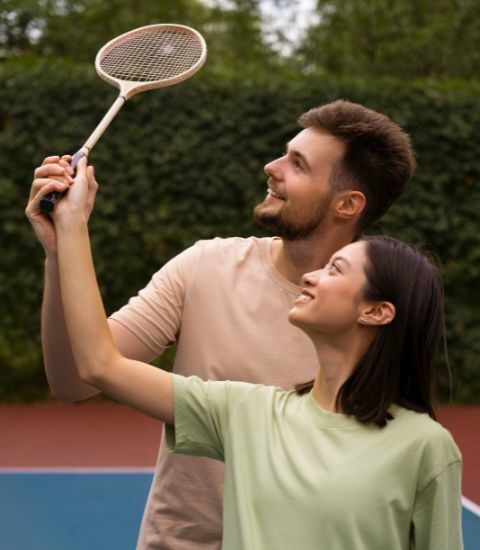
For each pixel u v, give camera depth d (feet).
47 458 23.15
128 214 28.45
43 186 6.63
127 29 39.88
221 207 28.71
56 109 27.96
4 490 20.31
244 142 28.55
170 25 9.11
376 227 28.76
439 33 38.99
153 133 28.35
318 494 5.99
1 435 25.36
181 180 28.43
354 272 6.45
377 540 5.97
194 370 7.91
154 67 8.86
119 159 28.27
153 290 8.04
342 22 41.22
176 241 28.84
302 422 6.40
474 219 29.60
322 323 6.43
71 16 39.45
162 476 8.00
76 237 6.59
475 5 38.96
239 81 28.58
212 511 7.79
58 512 18.86
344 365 6.51
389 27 39.88
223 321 7.84
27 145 27.91
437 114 29.04
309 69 42.88
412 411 6.34
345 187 7.79
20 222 28.02
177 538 7.91
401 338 6.40
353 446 6.15
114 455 23.57
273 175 7.87
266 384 7.77
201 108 28.40
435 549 6.06
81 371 6.47
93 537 17.46
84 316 6.46
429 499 6.10
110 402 29.71
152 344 7.96
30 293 28.30
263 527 6.14
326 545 5.94
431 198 29.14
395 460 6.05
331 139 7.76
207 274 7.95
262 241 8.16
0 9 37.17
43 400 29.43
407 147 8.09
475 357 29.89
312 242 7.87
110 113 7.83
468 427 27.35
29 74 27.91
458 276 29.60
